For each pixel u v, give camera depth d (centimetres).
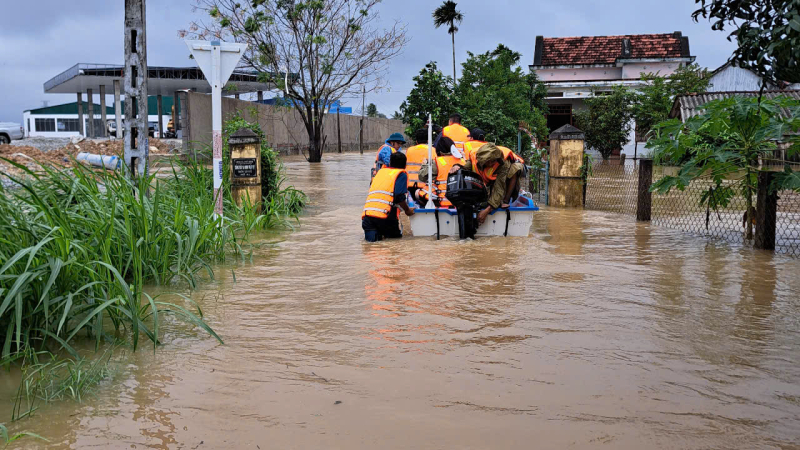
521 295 533
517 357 386
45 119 7150
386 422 300
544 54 4025
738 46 452
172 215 667
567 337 423
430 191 857
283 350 403
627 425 295
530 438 283
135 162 826
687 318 468
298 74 2775
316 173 2073
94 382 351
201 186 841
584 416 305
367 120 4888
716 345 408
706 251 742
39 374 363
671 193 1407
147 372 367
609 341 415
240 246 716
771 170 773
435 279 594
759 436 285
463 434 287
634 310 488
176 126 3484
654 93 3044
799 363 376
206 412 313
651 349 400
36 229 475
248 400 327
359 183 1680
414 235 852
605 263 668
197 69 3922
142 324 411
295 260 689
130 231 511
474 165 842
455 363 376
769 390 336
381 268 645
